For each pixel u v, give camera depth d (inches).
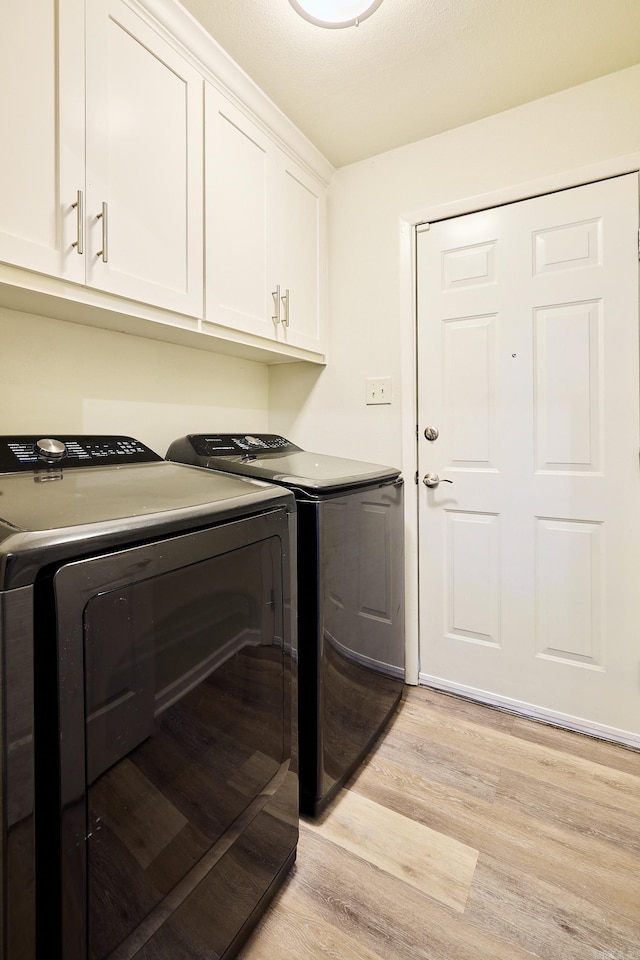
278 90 63.4
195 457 62.2
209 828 34.1
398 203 78.0
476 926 39.7
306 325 79.5
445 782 57.1
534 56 58.2
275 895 42.4
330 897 42.3
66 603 23.6
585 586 66.9
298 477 52.7
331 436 86.3
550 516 68.9
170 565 29.9
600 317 64.4
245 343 67.5
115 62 45.1
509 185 68.9
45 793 23.3
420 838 48.8
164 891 30.2
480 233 71.9
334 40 54.9
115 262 46.3
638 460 62.8
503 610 72.9
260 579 39.7
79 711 24.4
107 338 59.7
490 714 72.0
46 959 23.6
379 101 66.0
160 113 50.3
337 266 84.9
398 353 79.4
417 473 79.2
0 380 49.2
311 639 49.8
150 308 51.8
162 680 29.8
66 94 40.8
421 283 77.2
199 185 56.1
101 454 50.6
